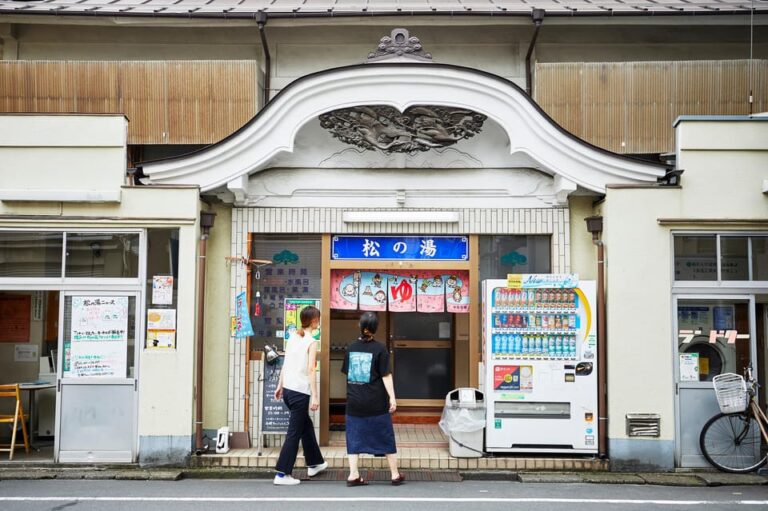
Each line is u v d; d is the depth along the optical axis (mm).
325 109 8305
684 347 8117
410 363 10258
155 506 6160
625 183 8258
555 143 8219
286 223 8781
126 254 8188
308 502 6324
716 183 8141
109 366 8047
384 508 6105
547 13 9594
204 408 8484
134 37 10266
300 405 7145
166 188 8117
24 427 8500
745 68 9398
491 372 7945
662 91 9414
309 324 7266
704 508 6234
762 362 8320
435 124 8648
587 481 7383
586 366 7926
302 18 9703
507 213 8781
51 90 9500
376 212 8695
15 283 8094
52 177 8156
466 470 7719
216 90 9406
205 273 8469
